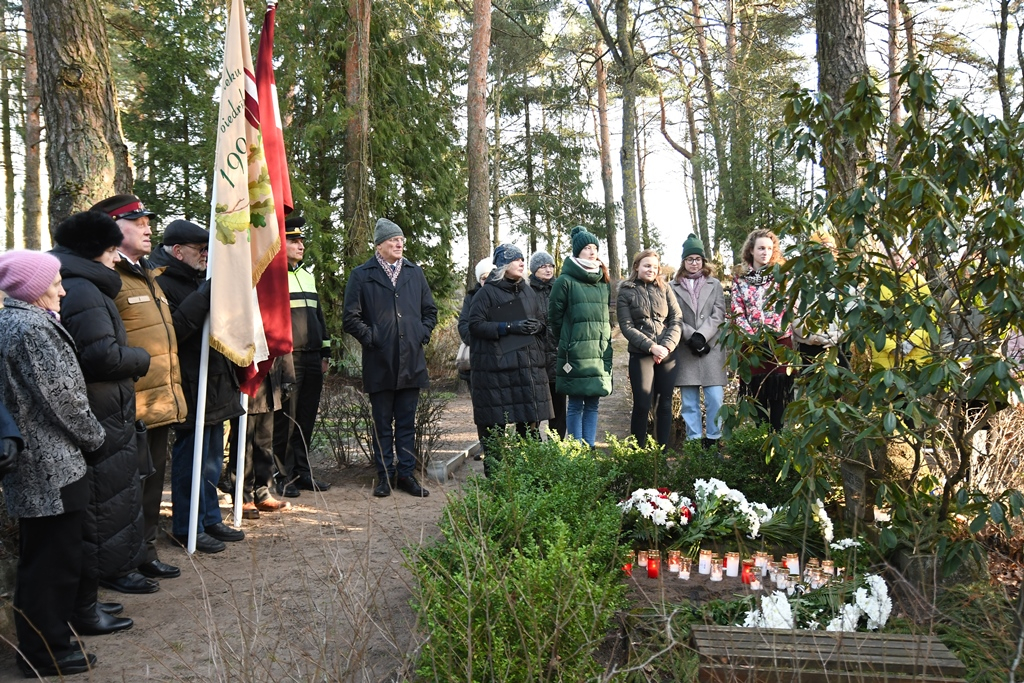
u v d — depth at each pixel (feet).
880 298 12.45
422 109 55.21
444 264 55.16
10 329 10.63
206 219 48.98
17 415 10.69
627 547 13.03
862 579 12.44
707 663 9.66
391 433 21.91
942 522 12.96
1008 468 15.85
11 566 12.82
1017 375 12.11
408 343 21.57
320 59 51.26
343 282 48.34
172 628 12.69
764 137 51.16
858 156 17.58
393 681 10.30
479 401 21.40
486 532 12.17
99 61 19.63
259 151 17.43
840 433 12.31
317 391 22.26
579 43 80.43
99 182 19.45
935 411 13.20
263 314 17.93
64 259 12.42
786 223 13.80
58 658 11.09
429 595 9.94
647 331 21.84
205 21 50.72
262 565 15.66
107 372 11.94
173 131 50.65
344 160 51.65
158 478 15.28
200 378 16.49
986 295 12.09
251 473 20.67
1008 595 12.50
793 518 13.39
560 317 22.52
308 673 9.96
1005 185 12.03
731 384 27.63
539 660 8.55
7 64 62.69
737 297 20.81
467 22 77.61
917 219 12.59
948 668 9.43
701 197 72.64
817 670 9.45
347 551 16.30
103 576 12.37
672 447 24.98
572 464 15.98
